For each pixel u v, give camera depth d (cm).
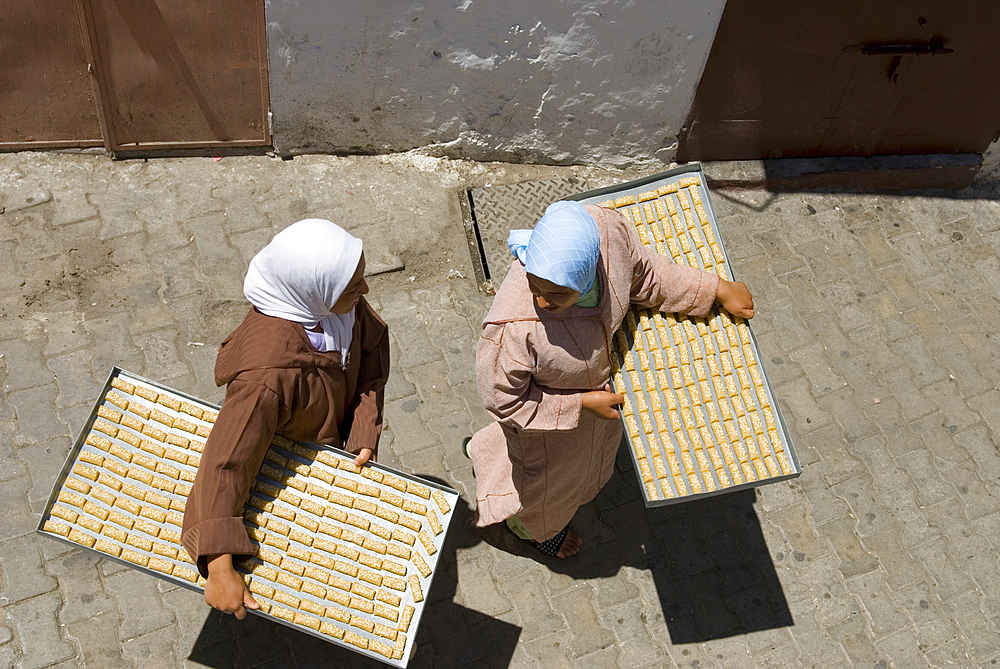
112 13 433
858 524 426
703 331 321
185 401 310
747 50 480
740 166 548
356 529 298
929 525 428
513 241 283
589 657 381
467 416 439
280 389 281
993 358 489
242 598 273
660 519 421
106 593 374
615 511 421
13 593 370
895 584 410
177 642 368
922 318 501
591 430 324
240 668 365
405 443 427
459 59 473
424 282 484
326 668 369
